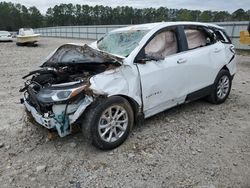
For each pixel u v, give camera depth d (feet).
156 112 13.62
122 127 12.03
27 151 11.89
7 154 11.69
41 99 10.91
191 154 11.35
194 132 13.42
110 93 11.21
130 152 11.58
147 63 12.62
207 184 9.40
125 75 11.79
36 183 9.73
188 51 14.79
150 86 12.69
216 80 16.76
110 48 13.89
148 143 12.31
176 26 14.58
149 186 9.41
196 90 15.46
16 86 23.18
